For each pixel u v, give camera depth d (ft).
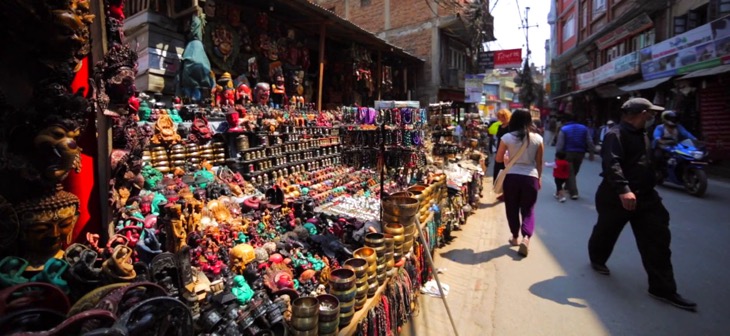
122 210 6.69
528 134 14.03
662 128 26.53
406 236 9.90
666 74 37.17
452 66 52.01
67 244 5.54
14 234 4.47
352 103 32.12
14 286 4.02
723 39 29.53
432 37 46.34
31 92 5.00
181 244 6.43
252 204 9.76
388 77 37.11
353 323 6.86
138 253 5.99
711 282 11.53
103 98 5.75
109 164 6.06
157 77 15.24
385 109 14.11
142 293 4.45
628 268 12.86
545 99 124.88
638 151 10.70
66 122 4.56
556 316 10.07
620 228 11.76
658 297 10.65
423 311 10.49
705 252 13.85
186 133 11.71
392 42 49.44
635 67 42.80
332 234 9.82
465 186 19.34
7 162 4.30
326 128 17.46
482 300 11.11
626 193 10.39
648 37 45.21
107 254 5.40
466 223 19.45
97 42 5.69
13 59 4.78
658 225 10.45
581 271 12.76
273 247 8.13
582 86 62.69
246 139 12.91
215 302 5.65
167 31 15.65
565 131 22.71
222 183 10.64
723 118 30.58
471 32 49.67
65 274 4.73
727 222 17.51
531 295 11.25
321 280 7.98
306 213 10.59
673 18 38.37
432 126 20.58
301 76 24.45
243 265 7.00
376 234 8.61
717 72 28.71
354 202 12.97
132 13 16.05
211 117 12.86
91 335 3.37
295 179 13.91
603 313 10.12
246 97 16.57
